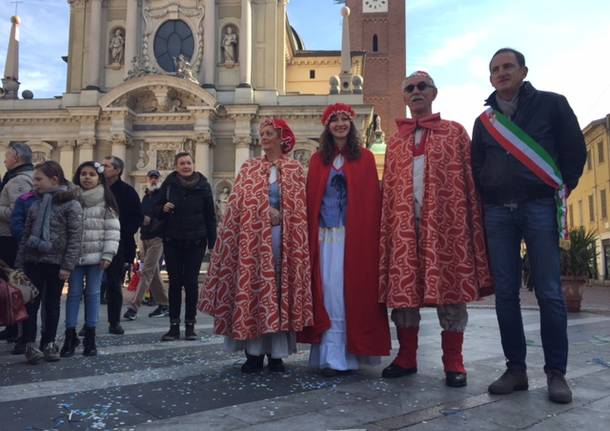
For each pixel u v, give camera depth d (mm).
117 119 29984
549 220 4023
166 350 5840
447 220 4402
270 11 32531
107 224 5691
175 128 30609
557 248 4023
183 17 31891
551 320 3893
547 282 3963
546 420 3223
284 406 3504
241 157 30062
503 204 4160
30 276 5211
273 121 5051
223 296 4789
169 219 6746
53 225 5211
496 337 6973
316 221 4863
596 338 7074
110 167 7410
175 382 4234
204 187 6996
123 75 32031
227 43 31781
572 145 4039
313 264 4789
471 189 4477
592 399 3736
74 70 33000
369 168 4895
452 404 3566
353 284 4648
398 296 4312
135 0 31766
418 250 4426
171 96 30516
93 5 32062
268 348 4762
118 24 32625
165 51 31984
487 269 4387
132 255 7621
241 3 31922
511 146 4102
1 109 31438
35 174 5340
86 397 3730
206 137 29812
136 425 3088
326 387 4098
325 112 5004
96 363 5051
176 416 3275
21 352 5613
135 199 7605
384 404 3570
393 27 50000
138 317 9625
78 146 31031
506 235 4191
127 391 3914
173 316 6707
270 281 4582
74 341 5520
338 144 5004
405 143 4641
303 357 5480
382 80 49469
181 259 6828
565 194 4051
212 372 4656
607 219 34062
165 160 30562
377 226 4766
